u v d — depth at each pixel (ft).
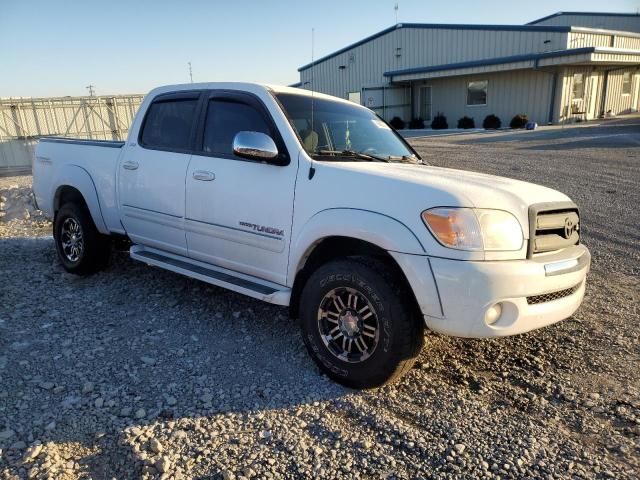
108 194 17.13
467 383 11.44
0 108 59.21
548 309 10.55
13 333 13.93
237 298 16.56
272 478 8.57
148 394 11.04
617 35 94.89
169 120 15.58
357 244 11.72
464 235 9.89
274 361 12.55
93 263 18.33
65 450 9.25
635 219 25.59
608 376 11.60
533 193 11.44
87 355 12.74
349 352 11.30
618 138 58.54
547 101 86.33
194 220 14.42
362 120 15.30
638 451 9.12
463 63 91.50
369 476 8.64
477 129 92.73
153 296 16.72
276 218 12.39
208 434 9.71
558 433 9.66
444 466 8.82
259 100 13.38
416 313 10.57
